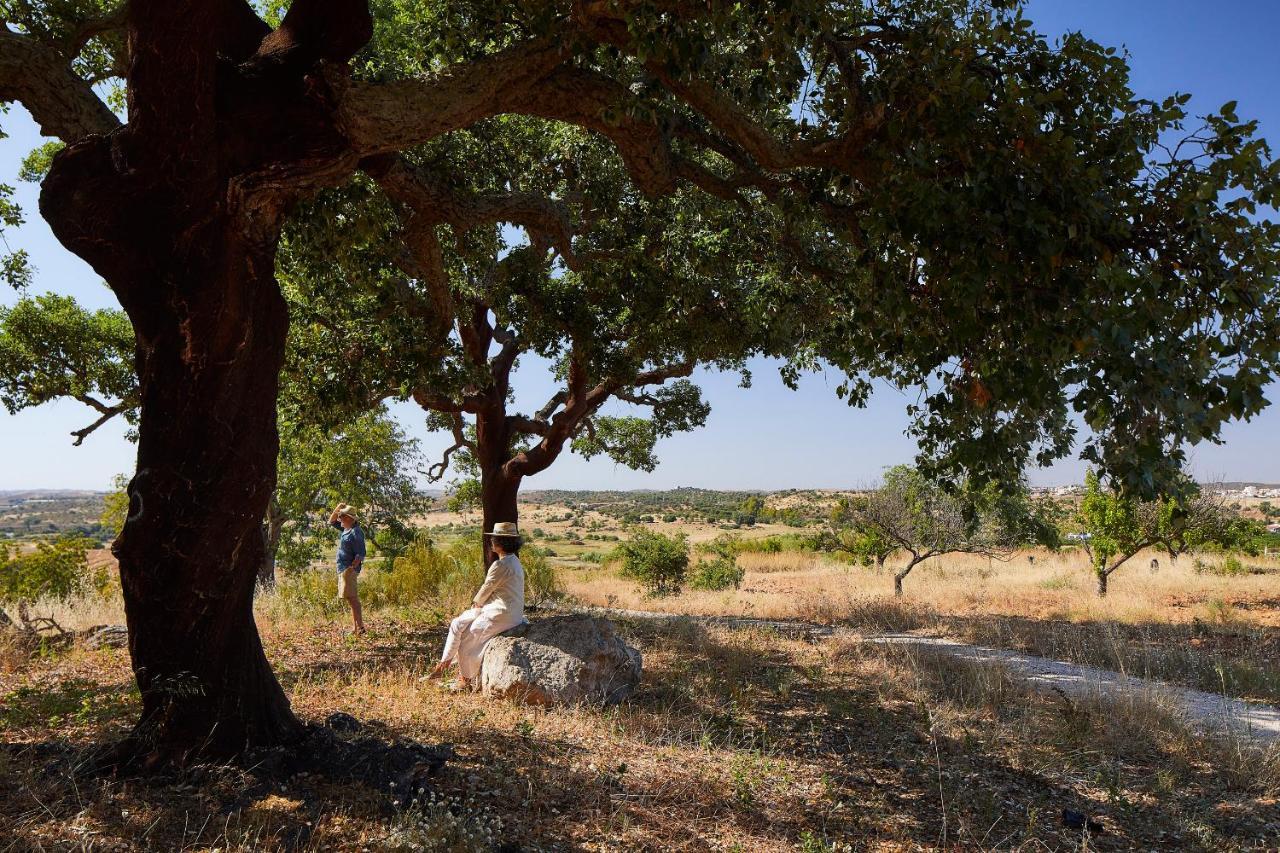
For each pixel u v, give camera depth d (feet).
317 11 13.75
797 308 29.78
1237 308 12.01
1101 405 11.02
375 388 33.17
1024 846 14.53
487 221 22.00
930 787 17.37
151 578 13.60
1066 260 12.68
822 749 19.72
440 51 24.09
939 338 14.11
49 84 15.20
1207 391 10.68
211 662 14.11
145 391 13.76
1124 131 13.33
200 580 13.73
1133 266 12.80
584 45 15.43
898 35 16.12
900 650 33.58
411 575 53.98
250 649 14.92
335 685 22.27
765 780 16.90
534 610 44.96
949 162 13.99
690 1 14.65
